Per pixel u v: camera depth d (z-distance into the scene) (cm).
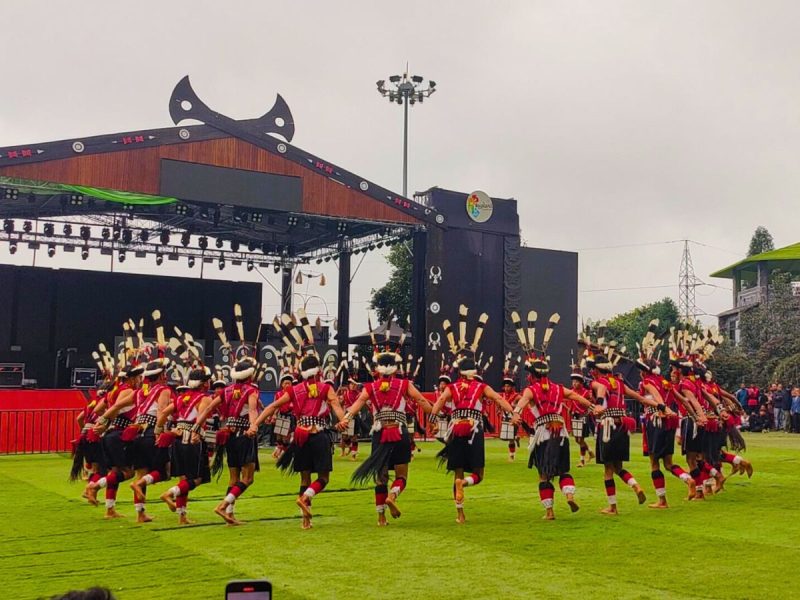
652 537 831
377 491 914
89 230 3077
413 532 861
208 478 958
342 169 2709
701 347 1250
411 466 1630
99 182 2375
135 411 978
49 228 3009
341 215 2703
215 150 2528
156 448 945
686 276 6412
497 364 2916
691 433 1138
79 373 2956
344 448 1897
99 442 1143
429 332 2800
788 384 3831
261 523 922
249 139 2573
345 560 723
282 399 906
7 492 1204
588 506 1063
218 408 928
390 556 739
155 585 637
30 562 720
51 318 3169
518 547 779
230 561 720
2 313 3100
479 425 949
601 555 743
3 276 3106
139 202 2555
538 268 3197
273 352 2414
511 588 623
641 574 668
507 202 2977
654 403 1045
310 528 884
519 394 1678
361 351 3378
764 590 616
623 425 1000
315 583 640
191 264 3366
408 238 2956
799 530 875
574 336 3241
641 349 1166
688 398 1110
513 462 1714
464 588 623
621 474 1021
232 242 3334
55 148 2314
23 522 932
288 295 3516
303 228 3080
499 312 2938
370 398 934
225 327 3412
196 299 3384
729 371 4172
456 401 956
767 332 4462
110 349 3231
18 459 1797
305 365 915
